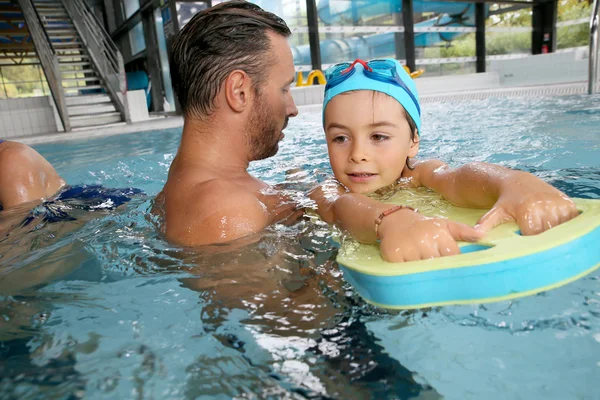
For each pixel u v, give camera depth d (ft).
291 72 4.96
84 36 41.78
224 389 2.35
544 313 2.78
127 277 3.73
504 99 23.67
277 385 2.38
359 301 3.20
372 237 3.66
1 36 52.13
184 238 4.08
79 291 3.54
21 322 3.10
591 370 2.28
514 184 3.73
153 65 50.60
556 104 17.57
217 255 3.84
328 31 40.57
